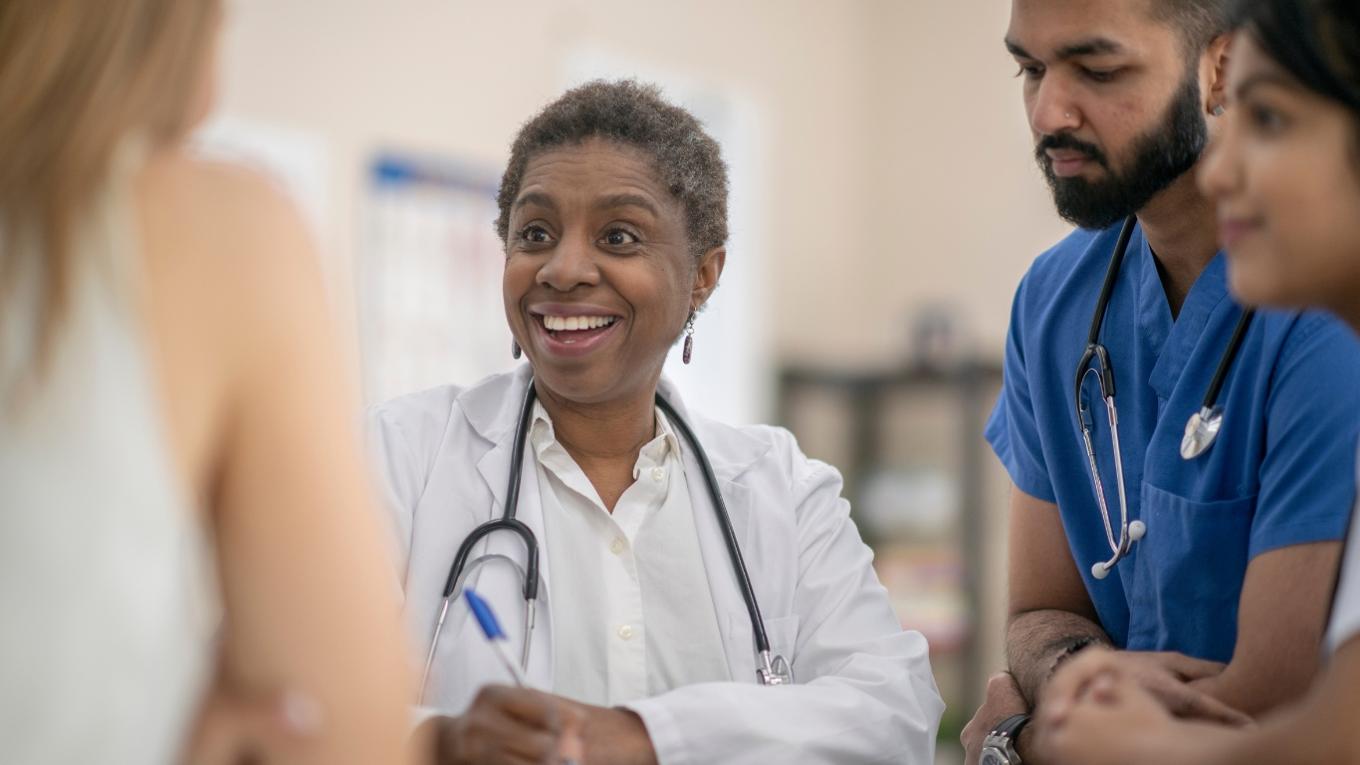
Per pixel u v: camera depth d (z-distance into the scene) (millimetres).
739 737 1247
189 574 742
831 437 4594
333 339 824
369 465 1400
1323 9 792
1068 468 1420
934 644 3795
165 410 736
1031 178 4383
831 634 1430
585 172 1356
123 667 710
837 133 4707
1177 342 1303
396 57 3434
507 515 1364
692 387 4281
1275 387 1187
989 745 1314
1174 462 1281
